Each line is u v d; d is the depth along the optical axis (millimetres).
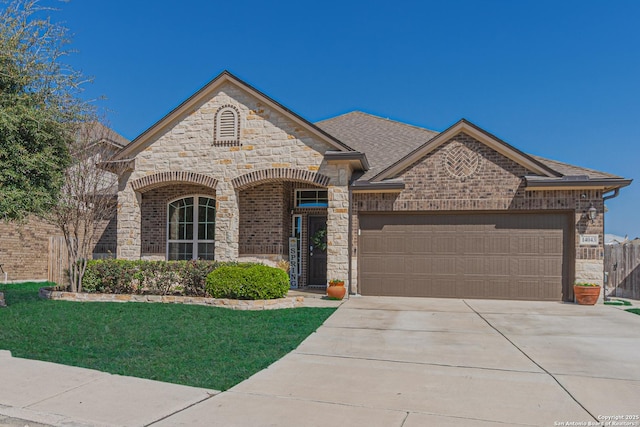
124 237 15016
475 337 8562
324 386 5746
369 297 13867
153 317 9828
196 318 9797
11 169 10609
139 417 4707
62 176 12016
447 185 13773
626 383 5918
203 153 14648
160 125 14852
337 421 4660
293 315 10406
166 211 16312
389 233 14281
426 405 5125
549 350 7609
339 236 13648
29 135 11164
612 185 12570
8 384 5621
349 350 7531
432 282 13977
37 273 19875
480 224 13836
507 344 8023
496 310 11688
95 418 4676
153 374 6066
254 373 6234
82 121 12727
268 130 14250
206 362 6656
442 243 14000
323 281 16156
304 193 16266
